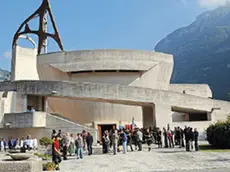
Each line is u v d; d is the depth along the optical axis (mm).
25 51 47188
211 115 28578
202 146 20750
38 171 9562
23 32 43562
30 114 24359
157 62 32344
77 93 25641
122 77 31656
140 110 31766
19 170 9141
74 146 18484
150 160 14086
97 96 25484
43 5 41844
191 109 27969
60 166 13133
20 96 26625
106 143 18391
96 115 30391
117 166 12539
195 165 12141
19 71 45969
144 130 23844
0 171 9141
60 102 31391
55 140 12391
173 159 14227
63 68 31344
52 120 24594
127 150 19078
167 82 34000
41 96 28484
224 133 18734
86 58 31156
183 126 26750
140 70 31516
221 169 10977
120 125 30203
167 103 26422
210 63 154125
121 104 28578
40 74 33469
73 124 23859
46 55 32625
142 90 25906
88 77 31609
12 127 25062
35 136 25031
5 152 21125
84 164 13617
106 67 30766
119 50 31312
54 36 41188
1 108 25828
